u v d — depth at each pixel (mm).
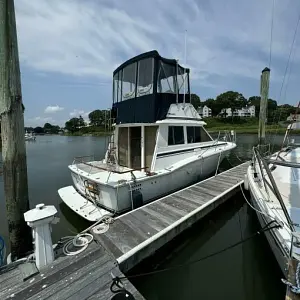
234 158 14039
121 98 6816
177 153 6336
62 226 5348
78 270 2762
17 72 3148
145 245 3312
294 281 2012
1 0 2947
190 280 3607
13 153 3193
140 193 5102
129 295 2342
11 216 3311
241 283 3498
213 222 5488
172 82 6211
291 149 6254
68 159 16625
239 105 66188
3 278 2646
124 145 6664
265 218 3346
